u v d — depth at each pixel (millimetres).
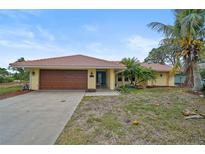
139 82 24703
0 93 16688
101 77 24500
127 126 6578
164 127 6484
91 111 9062
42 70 19844
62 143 4992
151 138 5422
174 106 10438
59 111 9023
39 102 11758
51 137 5363
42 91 18656
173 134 5781
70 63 19297
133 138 5414
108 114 8414
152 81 27672
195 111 9070
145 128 6359
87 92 17969
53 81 19938
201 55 16906
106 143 5039
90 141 5156
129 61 24062
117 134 5734
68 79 19984
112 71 20844
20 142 4996
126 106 10391
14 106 10367
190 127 6508
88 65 18922
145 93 16859
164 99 13008
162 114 8461
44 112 8789
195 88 17016
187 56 17297
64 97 14133
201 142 5168
